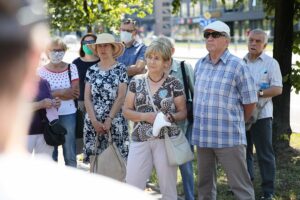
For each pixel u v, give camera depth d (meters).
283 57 8.46
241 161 5.31
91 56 7.39
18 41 0.84
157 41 5.23
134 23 7.78
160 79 5.27
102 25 11.90
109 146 5.90
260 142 6.34
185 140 5.24
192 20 70.19
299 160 8.24
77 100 6.93
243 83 5.19
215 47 5.22
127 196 0.93
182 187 7.15
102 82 6.19
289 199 6.54
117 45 6.31
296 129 12.15
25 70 0.86
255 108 5.73
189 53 40.16
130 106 5.32
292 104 16.30
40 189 0.87
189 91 6.08
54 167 0.92
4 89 0.85
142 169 5.21
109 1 11.61
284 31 8.44
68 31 11.55
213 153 5.57
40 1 0.88
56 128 6.12
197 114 5.38
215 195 5.79
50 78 6.68
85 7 11.29
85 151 6.20
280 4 8.41
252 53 6.32
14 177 0.86
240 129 5.27
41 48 0.88
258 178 7.35
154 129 5.07
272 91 6.14
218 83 5.23
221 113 5.21
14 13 0.83
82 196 0.89
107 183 0.94
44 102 6.05
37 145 6.18
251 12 59.00
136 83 5.31
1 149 0.87
